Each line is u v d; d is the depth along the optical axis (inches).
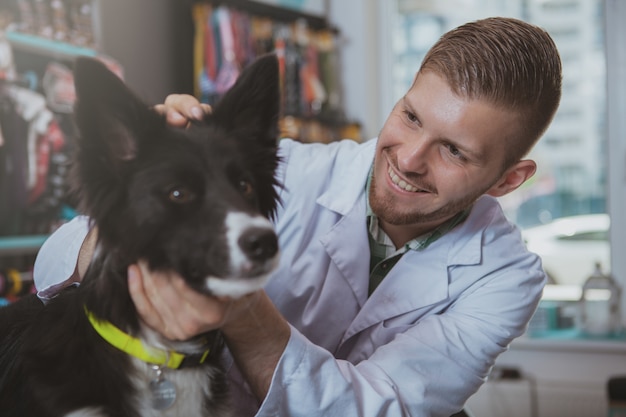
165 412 51.7
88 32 126.3
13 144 114.7
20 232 116.0
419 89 61.2
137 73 141.4
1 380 51.2
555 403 167.5
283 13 168.1
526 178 69.6
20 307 57.8
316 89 175.2
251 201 52.5
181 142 50.6
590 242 185.5
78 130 48.3
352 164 73.9
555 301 183.9
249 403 61.4
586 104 184.9
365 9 194.1
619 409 147.1
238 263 44.9
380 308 68.3
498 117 59.1
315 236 71.8
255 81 56.1
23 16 114.7
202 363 54.2
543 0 188.2
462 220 69.6
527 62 59.4
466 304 65.7
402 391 59.4
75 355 49.9
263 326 52.2
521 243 71.2
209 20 148.1
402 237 70.4
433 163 61.6
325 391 54.6
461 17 198.8
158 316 48.5
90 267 51.8
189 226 47.6
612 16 178.5
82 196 49.9
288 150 77.2
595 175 185.0
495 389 167.8
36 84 118.7
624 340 168.1
